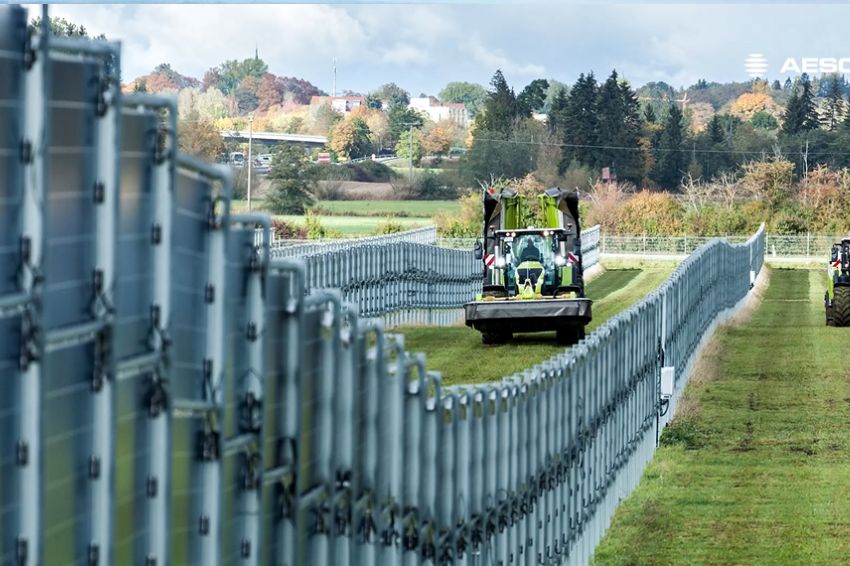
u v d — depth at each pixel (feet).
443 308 404.77
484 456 94.22
